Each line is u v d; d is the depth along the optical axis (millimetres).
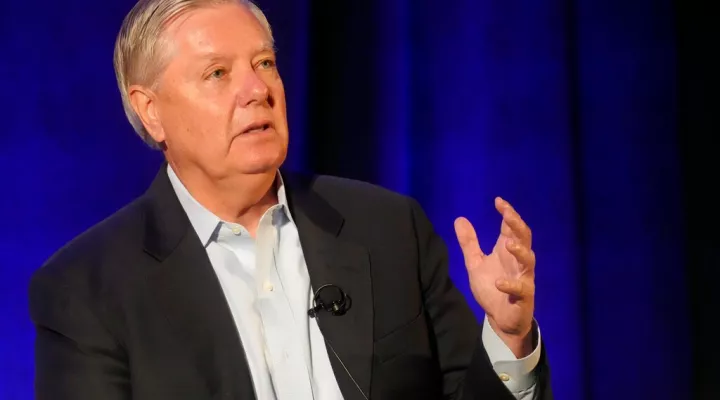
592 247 10680
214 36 5586
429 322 6172
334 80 10195
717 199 10641
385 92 10297
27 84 9172
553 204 10516
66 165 9250
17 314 9094
